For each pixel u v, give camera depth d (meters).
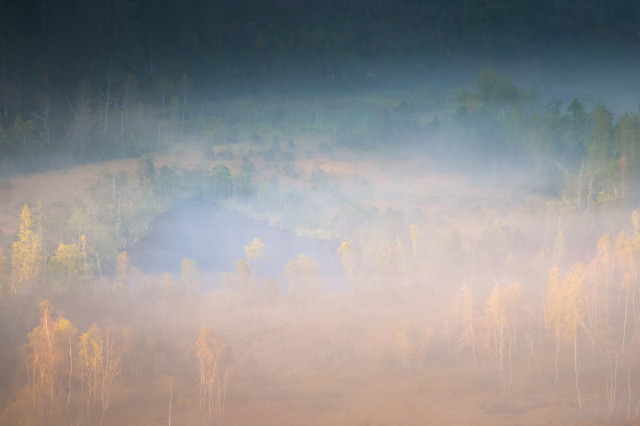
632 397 91.00
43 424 85.56
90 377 95.31
